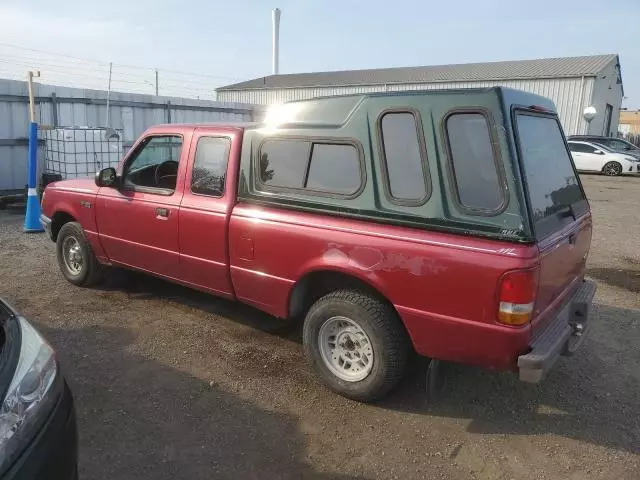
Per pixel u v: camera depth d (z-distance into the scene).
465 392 3.84
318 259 3.59
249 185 4.03
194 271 4.48
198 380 3.91
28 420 2.08
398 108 3.29
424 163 3.19
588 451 3.20
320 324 3.71
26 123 11.38
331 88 35.62
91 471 2.91
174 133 4.62
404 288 3.24
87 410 3.49
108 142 10.71
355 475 2.96
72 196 5.61
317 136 3.65
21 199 10.86
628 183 18.97
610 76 32.09
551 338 3.17
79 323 4.86
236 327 4.85
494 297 2.93
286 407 3.59
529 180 3.12
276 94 38.34
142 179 5.16
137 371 4.02
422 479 2.94
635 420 3.53
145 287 5.85
